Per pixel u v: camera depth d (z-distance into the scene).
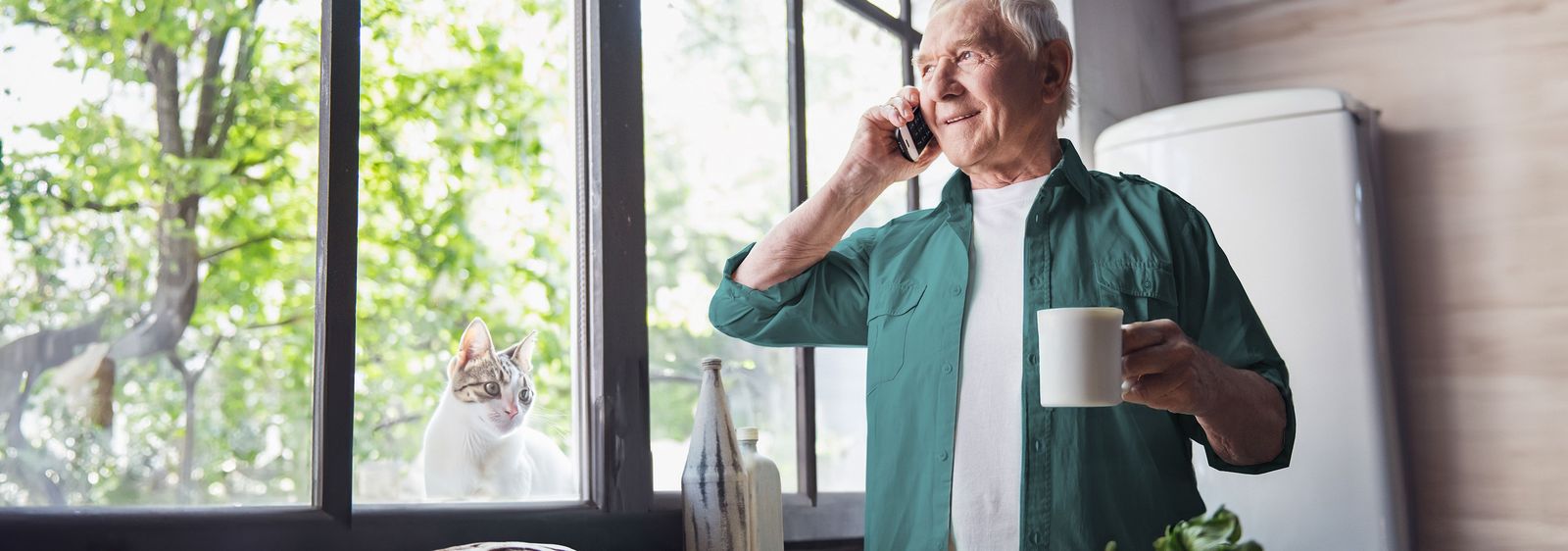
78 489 1.29
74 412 1.31
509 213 3.21
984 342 1.41
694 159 1.87
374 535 1.31
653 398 1.73
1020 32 1.42
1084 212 1.45
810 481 2.01
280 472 1.42
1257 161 2.30
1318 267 2.24
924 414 1.43
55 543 1.05
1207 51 3.00
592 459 1.59
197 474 1.41
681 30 1.87
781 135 2.06
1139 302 1.37
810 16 2.16
